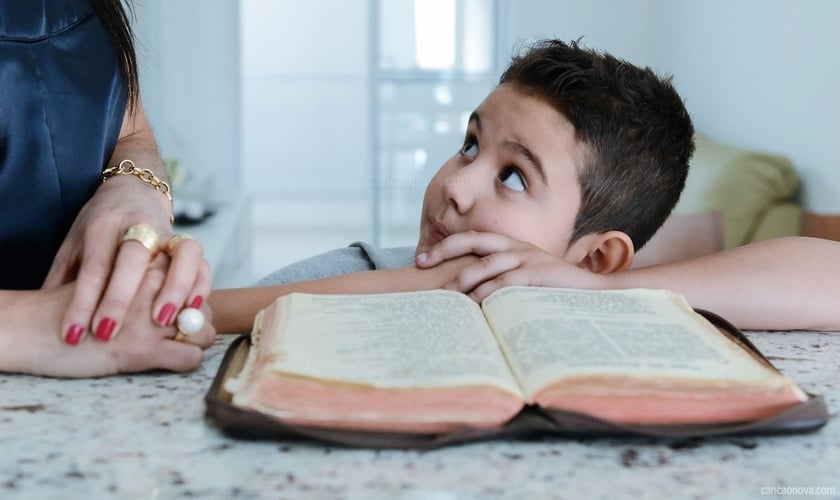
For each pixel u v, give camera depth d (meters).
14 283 0.87
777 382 0.49
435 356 0.51
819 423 0.49
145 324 0.59
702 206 2.54
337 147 5.77
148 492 0.42
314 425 0.47
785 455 0.47
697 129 3.59
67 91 0.82
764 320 0.76
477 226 0.90
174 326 0.60
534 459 0.46
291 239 5.38
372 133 4.33
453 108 4.31
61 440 0.48
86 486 0.42
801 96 2.61
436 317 0.58
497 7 4.22
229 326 0.80
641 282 0.76
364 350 0.52
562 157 0.89
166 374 0.60
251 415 0.46
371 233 4.41
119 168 0.84
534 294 0.64
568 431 0.47
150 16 4.11
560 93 0.89
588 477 0.44
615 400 0.48
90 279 0.59
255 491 0.42
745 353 0.54
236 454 0.46
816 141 2.51
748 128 3.04
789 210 2.46
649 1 4.13
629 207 0.97
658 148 0.98
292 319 0.57
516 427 0.47
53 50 0.82
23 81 0.80
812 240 0.82
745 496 0.43
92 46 0.85
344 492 0.42
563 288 0.70
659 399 0.48
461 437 0.47
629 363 0.50
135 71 0.89
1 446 0.47
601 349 0.52
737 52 3.14
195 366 0.60
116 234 0.61
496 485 0.43
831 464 0.46
